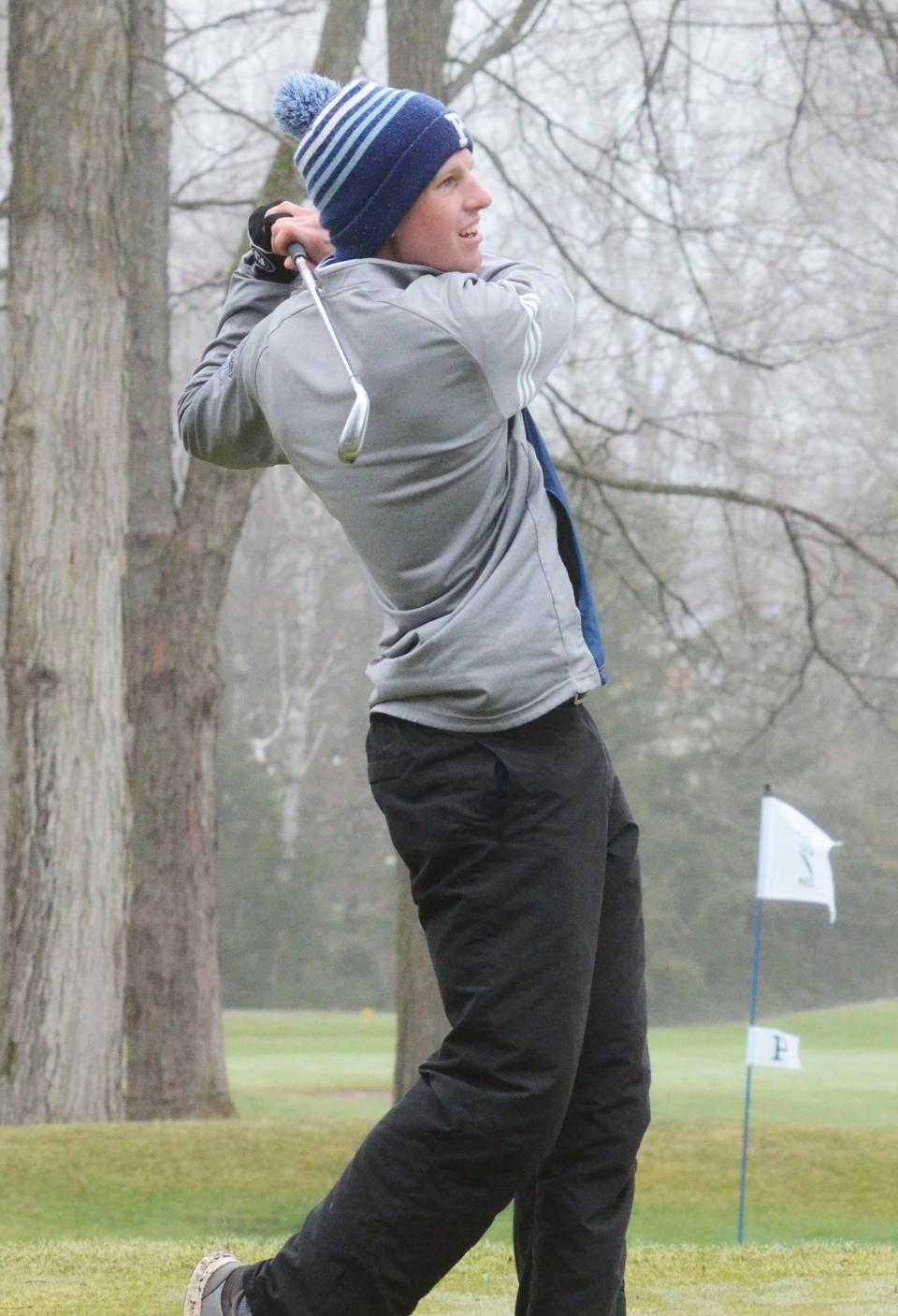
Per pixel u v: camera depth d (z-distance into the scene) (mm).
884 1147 22250
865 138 30984
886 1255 10000
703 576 66188
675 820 81875
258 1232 16688
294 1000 82812
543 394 30984
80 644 24391
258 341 5617
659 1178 20141
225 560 31141
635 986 5609
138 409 31156
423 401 5152
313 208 5965
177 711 30797
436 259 5480
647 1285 8703
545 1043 5148
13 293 24375
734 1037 53156
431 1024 25828
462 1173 5148
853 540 31141
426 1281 5227
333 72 29281
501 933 5195
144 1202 17672
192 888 30844
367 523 5348
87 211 24219
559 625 5297
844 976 82875
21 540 24328
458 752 5270
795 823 17203
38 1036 24203
